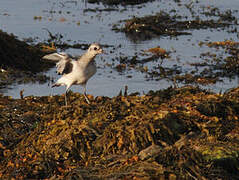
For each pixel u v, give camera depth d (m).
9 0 40.12
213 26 32.16
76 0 40.88
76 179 8.60
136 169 8.51
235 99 11.72
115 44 28.09
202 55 25.72
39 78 21.50
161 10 37.06
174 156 8.88
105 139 9.87
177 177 8.29
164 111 10.33
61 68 11.46
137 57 25.30
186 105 11.13
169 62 24.45
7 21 32.84
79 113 11.34
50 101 13.52
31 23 32.66
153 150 9.26
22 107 13.20
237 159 9.06
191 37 29.62
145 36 30.05
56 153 9.93
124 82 21.12
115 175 8.46
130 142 9.66
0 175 9.71
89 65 11.53
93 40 29.00
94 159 9.53
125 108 11.07
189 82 21.34
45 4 39.06
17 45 24.41
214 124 10.30
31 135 10.84
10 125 11.98
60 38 29.11
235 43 27.97
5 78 21.08
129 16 35.47
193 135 9.91
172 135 9.86
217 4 39.00
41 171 9.50
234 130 10.39
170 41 28.75
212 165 8.77
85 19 34.41
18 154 10.41
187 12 36.34
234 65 23.47
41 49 25.81
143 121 10.02
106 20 34.22
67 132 10.30
